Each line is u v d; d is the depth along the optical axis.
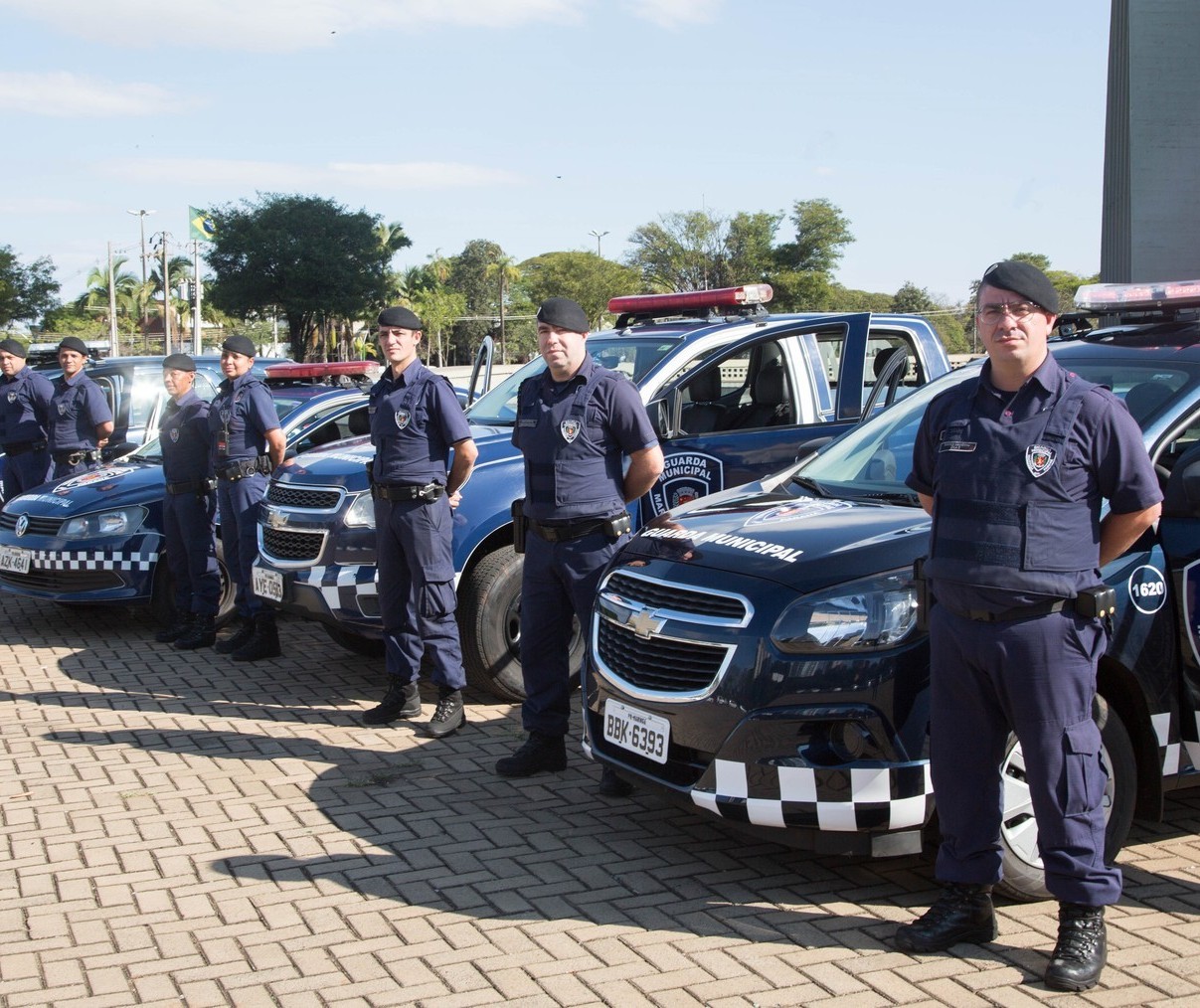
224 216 54.69
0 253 38.59
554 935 3.71
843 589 3.69
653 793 4.08
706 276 74.19
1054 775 3.28
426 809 4.84
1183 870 4.13
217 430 7.41
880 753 3.56
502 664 6.28
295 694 6.69
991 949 3.56
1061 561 3.20
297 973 3.50
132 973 3.51
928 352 7.65
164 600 8.17
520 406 5.13
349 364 10.47
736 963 3.51
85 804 4.95
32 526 8.20
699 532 4.29
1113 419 3.19
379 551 5.87
